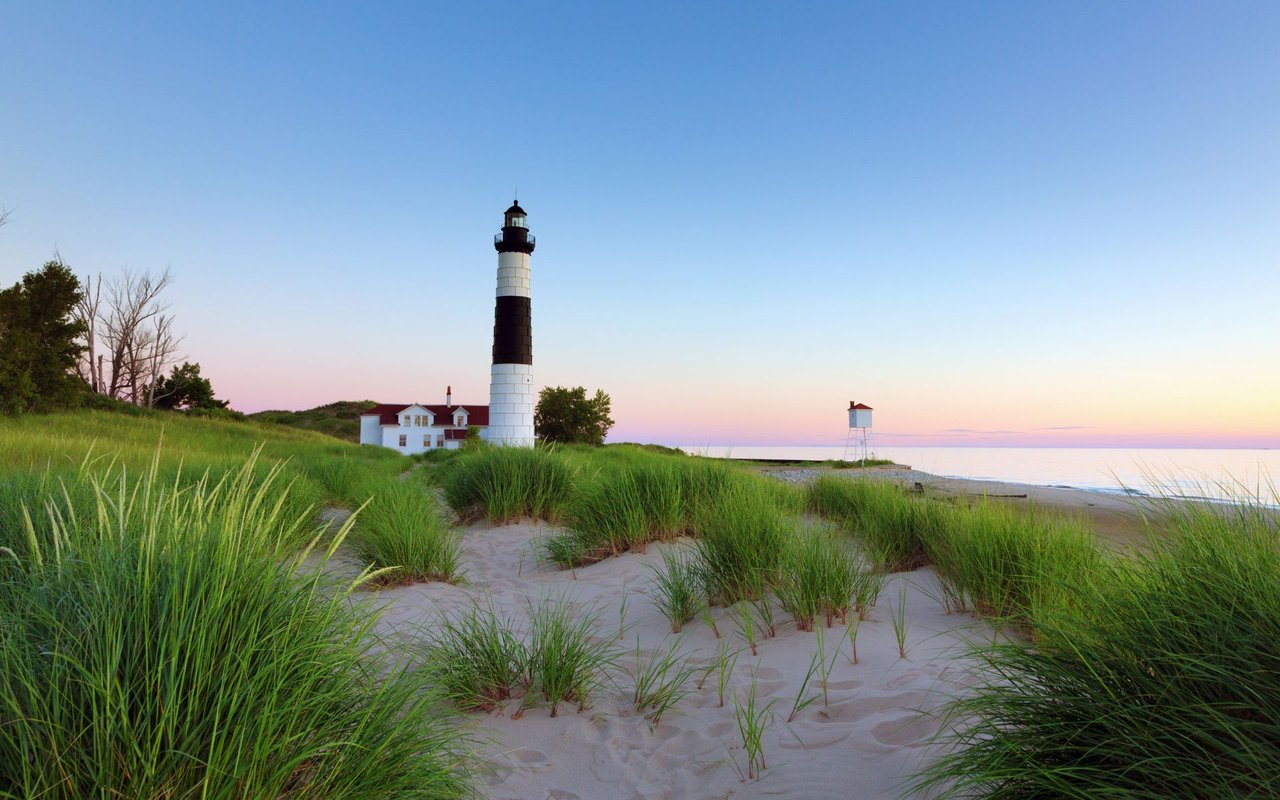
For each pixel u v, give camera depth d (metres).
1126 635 2.47
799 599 4.77
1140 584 2.82
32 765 1.86
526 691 3.95
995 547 4.82
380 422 59.81
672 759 3.30
